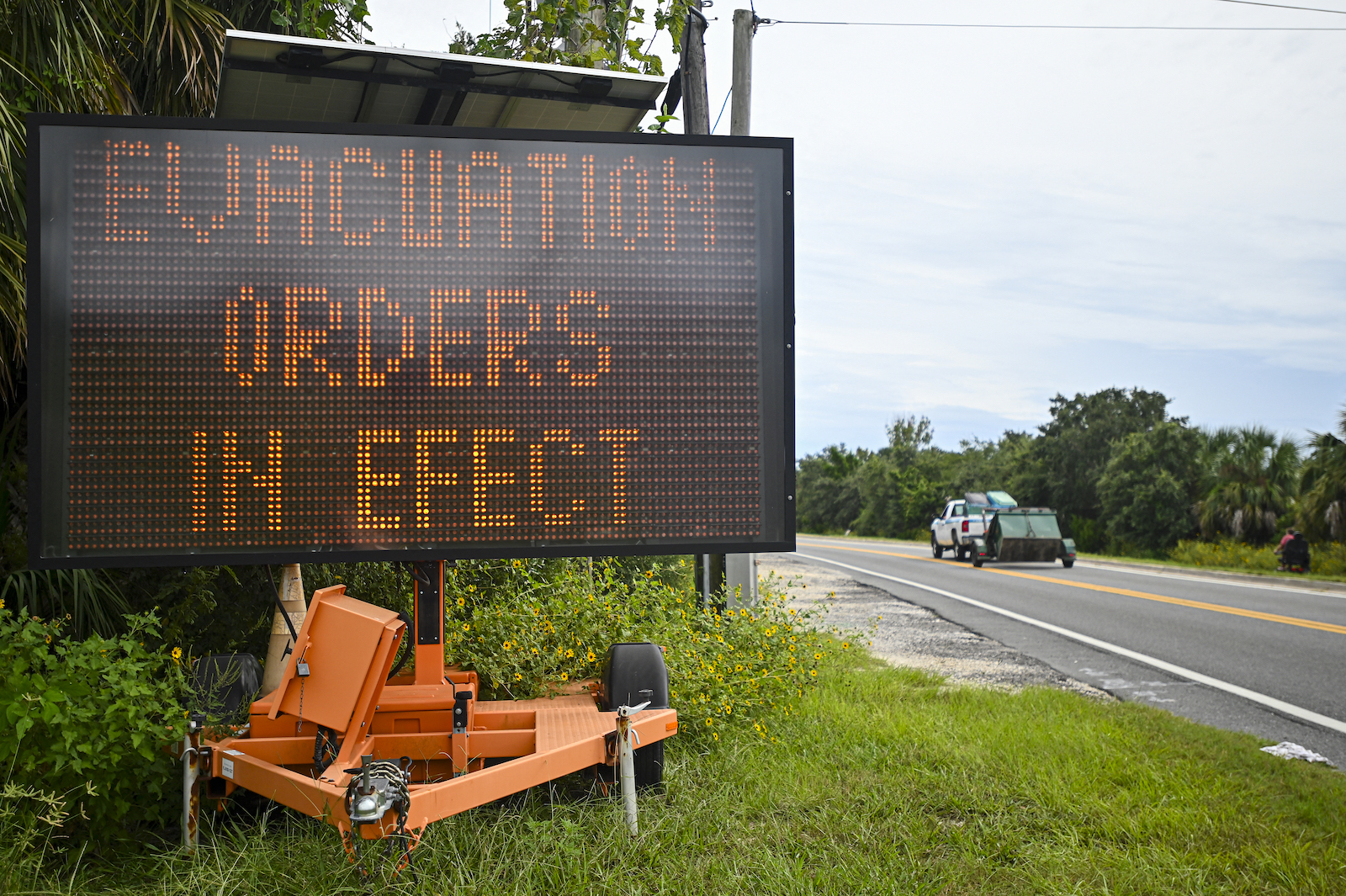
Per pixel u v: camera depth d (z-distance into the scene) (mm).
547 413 4098
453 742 3889
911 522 58469
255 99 5363
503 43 8453
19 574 5203
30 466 3719
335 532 3920
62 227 3801
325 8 7168
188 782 3611
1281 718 7258
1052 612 14312
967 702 6984
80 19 5641
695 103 9883
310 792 3254
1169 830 4227
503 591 6551
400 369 3994
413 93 5293
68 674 3689
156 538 3797
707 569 9258
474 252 4086
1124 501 37719
